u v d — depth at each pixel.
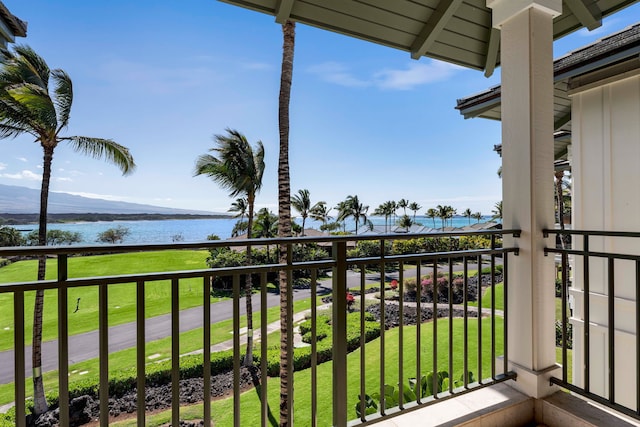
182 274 1.23
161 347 10.45
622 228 3.00
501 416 1.79
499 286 15.32
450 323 1.79
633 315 2.90
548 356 1.93
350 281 18.77
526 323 1.92
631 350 2.90
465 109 4.12
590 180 3.26
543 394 1.88
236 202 15.38
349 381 7.81
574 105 3.41
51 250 1.01
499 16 2.06
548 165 1.95
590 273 3.25
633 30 2.68
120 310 13.15
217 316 13.51
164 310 13.44
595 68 2.98
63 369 1.07
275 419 7.02
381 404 1.63
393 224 51.47
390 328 11.44
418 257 1.70
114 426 7.12
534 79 1.91
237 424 1.32
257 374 9.19
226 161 11.38
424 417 1.71
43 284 1.04
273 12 2.13
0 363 8.81
